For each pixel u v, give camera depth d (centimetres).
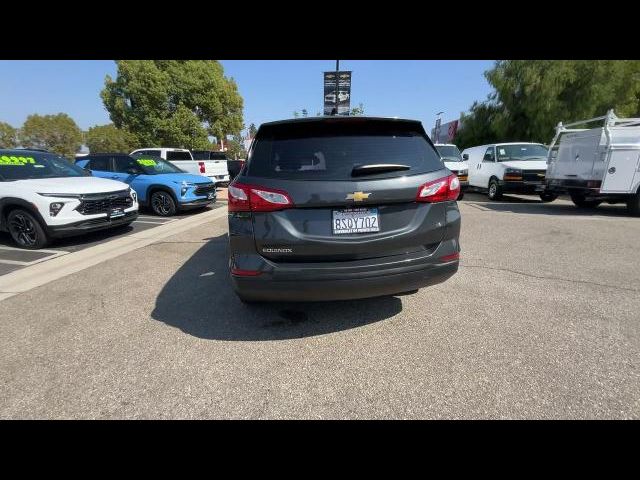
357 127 271
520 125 2053
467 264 466
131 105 2580
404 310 332
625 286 385
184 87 2541
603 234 639
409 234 260
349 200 246
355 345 274
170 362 255
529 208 995
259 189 248
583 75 1847
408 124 279
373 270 253
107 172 945
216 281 419
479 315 320
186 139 2562
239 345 277
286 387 228
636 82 1883
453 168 1212
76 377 240
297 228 250
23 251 561
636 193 800
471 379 232
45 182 586
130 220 671
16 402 217
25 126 3412
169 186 872
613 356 254
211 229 738
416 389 224
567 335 284
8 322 320
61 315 333
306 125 267
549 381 228
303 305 345
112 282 420
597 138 806
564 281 401
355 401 215
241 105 3048
